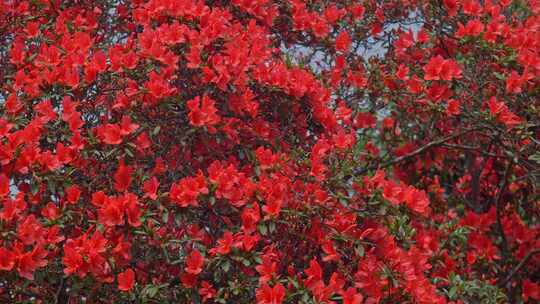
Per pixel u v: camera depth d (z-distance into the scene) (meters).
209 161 5.35
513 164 7.29
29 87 5.14
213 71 5.11
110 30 6.25
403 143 7.16
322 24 6.43
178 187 4.76
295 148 5.50
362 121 6.68
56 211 4.79
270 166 5.16
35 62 5.26
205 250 4.75
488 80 6.40
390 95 6.54
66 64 5.17
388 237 5.05
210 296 4.69
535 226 8.06
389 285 4.90
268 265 4.65
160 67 5.16
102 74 5.23
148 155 5.17
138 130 4.96
